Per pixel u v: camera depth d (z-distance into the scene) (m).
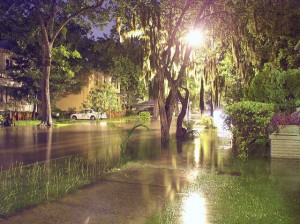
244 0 18.08
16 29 36.22
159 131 25.70
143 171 9.30
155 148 14.52
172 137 19.88
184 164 10.41
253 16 18.02
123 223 5.18
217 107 23.61
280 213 5.62
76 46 45.50
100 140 18.91
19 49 40.47
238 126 12.43
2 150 14.38
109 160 11.32
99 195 6.77
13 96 43.28
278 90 14.03
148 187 7.47
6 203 6.12
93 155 12.62
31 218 5.38
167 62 18.34
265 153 12.31
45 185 7.55
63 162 10.99
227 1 17.95
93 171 9.29
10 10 33.81
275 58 18.77
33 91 42.50
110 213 5.65
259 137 12.29
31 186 7.46
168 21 18.80
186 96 20.70
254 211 5.73
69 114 51.72
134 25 18.94
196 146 15.19
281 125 11.47
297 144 11.36
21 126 34.34
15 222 5.20
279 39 19.34
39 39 36.62
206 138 19.11
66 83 44.12
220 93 25.55
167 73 18.17
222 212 5.70
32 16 35.22
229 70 24.61
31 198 6.48
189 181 8.05
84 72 49.62
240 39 19.53
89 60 49.34
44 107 34.84
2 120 34.06
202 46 21.91
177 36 19.64
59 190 7.10
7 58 44.72
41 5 33.09
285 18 18.47
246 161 10.87
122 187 7.46
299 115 12.23
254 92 15.14
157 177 8.51
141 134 22.69
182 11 17.31
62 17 37.38
